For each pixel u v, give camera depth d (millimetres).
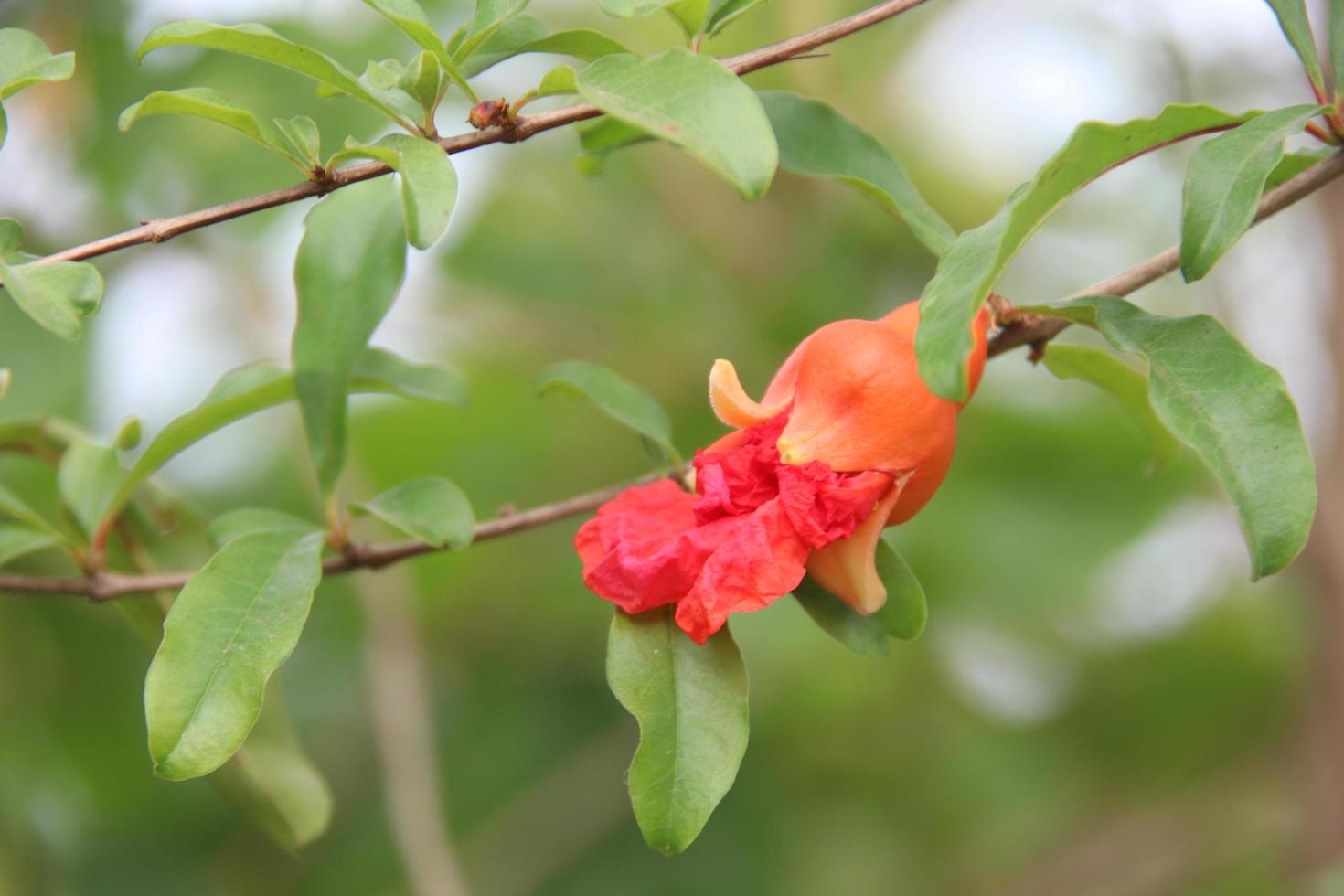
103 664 733
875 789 877
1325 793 771
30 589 623
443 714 855
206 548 653
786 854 837
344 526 611
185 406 805
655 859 828
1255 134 564
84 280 558
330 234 620
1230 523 879
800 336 852
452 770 845
